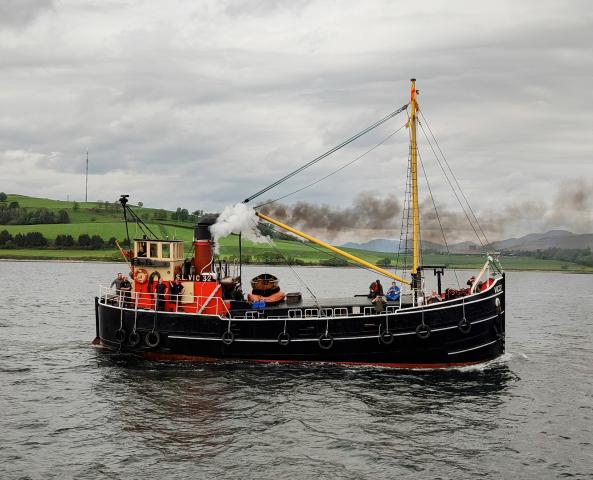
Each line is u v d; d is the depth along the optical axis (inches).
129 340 1429.6
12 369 1368.1
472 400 1167.0
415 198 1498.5
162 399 1142.3
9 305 2655.0
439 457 898.7
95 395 1164.5
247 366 1370.6
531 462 885.8
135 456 884.0
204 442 938.7
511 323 2421.3
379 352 1353.3
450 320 1336.1
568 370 1467.8
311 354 1371.8
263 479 819.4
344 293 3735.2
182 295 1445.6
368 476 834.8
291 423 1023.6
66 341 1728.6
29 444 921.5
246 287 3811.5
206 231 1514.5
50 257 7204.7
